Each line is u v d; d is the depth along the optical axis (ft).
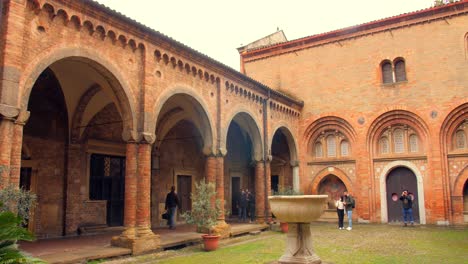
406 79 81.76
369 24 85.76
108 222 63.21
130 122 45.55
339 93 88.53
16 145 32.89
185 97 56.44
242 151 94.99
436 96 78.13
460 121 76.18
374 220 82.07
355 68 87.40
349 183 85.87
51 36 37.32
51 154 56.03
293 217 34.63
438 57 78.95
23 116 33.73
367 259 40.60
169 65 52.06
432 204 76.84
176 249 48.80
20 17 34.22
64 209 56.34
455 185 75.25
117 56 44.55
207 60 58.95
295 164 89.61
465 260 39.78
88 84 55.26
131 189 44.86
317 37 91.76
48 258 37.29
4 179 30.30
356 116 85.87
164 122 72.59
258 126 74.33
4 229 22.29
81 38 40.37
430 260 39.86
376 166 83.76
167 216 67.31
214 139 60.29
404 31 82.94
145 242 44.34
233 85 66.33
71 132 58.03
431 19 80.18
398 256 42.37
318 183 89.51
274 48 97.60
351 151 86.69
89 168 60.64
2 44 32.91
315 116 90.58
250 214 84.58
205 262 39.50
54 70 51.52
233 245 52.44
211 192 51.06
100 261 39.29
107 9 42.39
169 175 76.43
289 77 95.04
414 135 81.35
